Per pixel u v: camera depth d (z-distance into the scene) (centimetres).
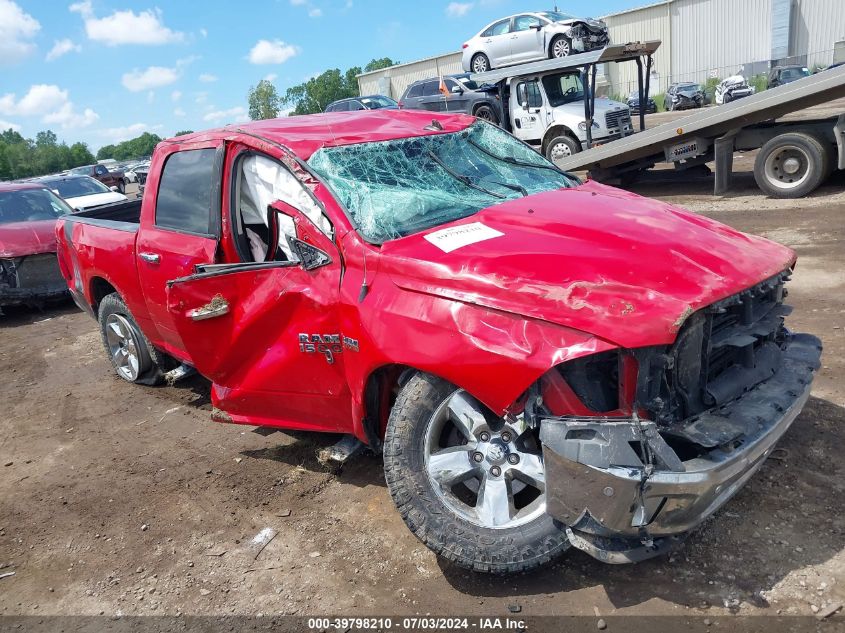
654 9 4650
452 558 296
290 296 358
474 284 291
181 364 585
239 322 381
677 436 265
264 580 329
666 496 253
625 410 271
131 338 582
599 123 1545
